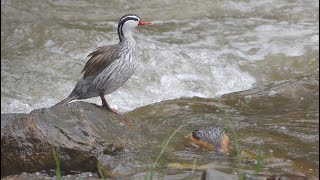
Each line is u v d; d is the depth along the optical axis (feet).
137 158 34.35
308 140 39.78
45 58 55.47
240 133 40.34
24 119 33.78
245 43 60.18
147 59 54.54
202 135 37.63
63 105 36.09
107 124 35.50
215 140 37.29
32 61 55.01
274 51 58.80
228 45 59.57
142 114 44.47
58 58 55.47
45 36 59.93
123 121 36.63
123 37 36.04
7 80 51.24
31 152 33.09
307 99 48.62
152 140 37.01
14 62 54.75
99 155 33.63
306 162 36.32
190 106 45.98
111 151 34.30
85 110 35.50
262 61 57.11
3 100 48.21
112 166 33.22
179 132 39.75
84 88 36.19
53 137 33.24
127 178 32.50
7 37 60.39
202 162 34.81
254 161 35.45
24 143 33.14
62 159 33.14
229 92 51.55
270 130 41.24
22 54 56.54
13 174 33.27
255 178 32.48
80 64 54.49
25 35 60.44
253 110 46.09
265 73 55.36
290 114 45.06
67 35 59.88
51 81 51.34
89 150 33.47
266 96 49.24
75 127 34.01
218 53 57.93
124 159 33.99
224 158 35.70
